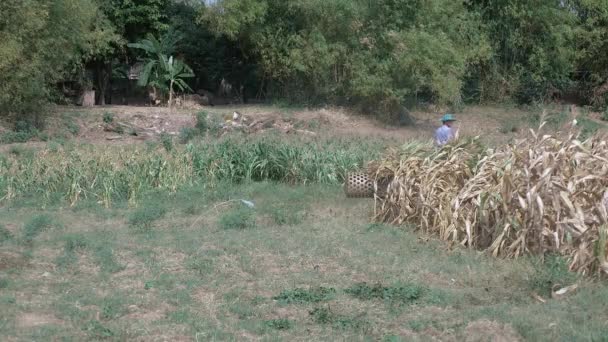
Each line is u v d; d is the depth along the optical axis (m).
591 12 29.53
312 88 27.11
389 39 24.67
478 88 30.02
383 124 25.41
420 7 25.05
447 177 9.84
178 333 5.88
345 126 24.66
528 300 6.62
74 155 14.07
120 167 13.86
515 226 8.20
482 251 8.57
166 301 6.71
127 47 30.52
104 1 28.23
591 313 6.19
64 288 7.14
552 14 28.44
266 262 8.12
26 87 21.61
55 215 11.21
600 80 29.89
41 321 6.19
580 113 28.73
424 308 6.49
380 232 9.73
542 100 29.86
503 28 29.17
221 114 24.50
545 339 5.58
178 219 10.95
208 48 31.62
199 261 8.12
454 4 25.80
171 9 31.11
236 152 14.88
